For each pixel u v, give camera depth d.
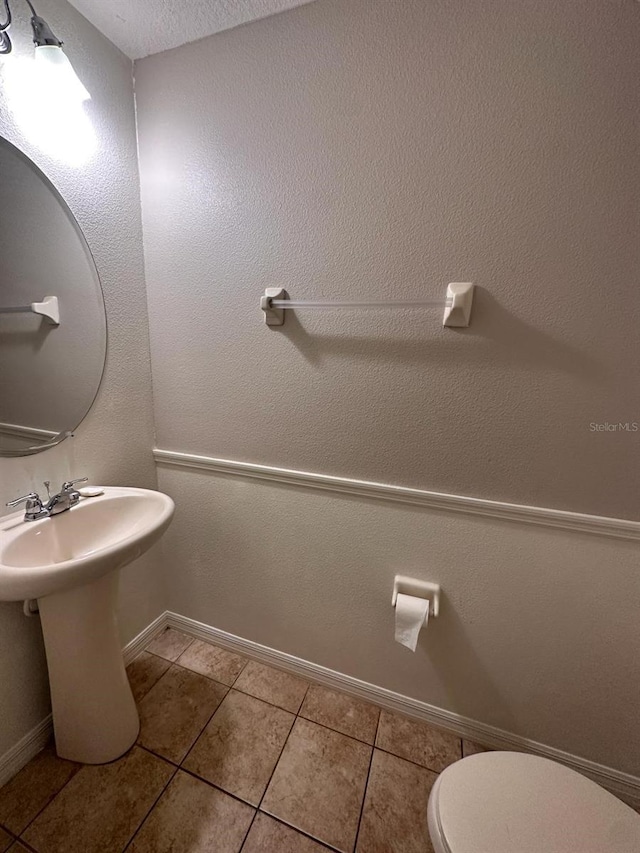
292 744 1.22
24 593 0.81
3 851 0.95
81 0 1.01
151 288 1.35
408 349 1.06
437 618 1.20
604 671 1.06
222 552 1.47
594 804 0.72
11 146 0.93
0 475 0.99
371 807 1.06
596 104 0.80
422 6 0.88
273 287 1.16
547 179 0.86
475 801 0.72
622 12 0.76
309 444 1.23
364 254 1.04
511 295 0.94
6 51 0.86
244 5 0.99
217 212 1.19
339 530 1.27
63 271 1.09
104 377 1.25
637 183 0.81
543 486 1.01
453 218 0.95
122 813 1.03
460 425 1.05
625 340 0.88
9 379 0.99
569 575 1.04
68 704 1.08
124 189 1.24
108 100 1.15
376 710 1.34
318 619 1.38
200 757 1.17
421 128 0.93
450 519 1.12
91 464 1.25
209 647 1.59
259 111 1.07
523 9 0.81
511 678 1.16
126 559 0.96
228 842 0.98
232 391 1.30
